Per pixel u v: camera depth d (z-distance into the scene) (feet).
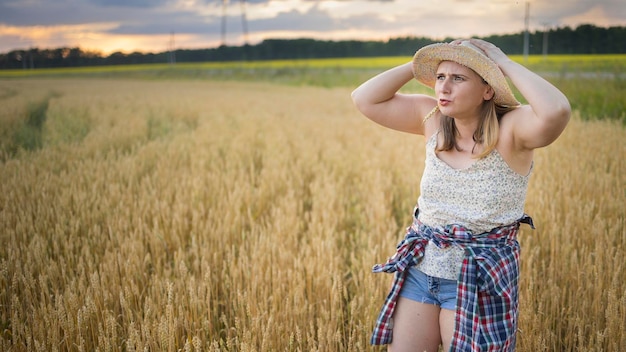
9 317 11.75
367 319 10.48
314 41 227.61
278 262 13.34
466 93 7.52
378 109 8.97
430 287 8.01
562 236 14.03
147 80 145.07
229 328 11.39
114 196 18.60
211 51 246.27
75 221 15.98
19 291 12.57
